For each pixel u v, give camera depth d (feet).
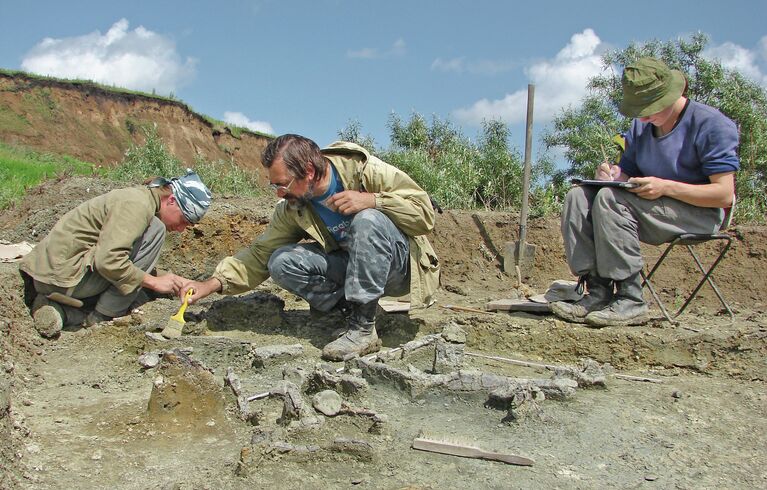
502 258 20.95
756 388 12.53
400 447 9.62
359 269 13.00
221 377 12.46
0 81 99.71
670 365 13.60
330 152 13.60
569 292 15.16
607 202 13.91
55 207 21.50
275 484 8.43
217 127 115.34
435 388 11.37
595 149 34.96
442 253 20.89
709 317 15.62
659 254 20.07
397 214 13.25
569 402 11.48
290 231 14.35
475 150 32.81
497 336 14.71
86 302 14.84
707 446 9.97
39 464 8.60
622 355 13.82
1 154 68.44
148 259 14.82
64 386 11.79
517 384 11.02
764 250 19.22
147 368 12.47
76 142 100.78
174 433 9.93
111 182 24.16
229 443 9.65
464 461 9.26
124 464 8.87
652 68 13.62
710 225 13.80
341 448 9.07
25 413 10.36
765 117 33.83
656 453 9.68
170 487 8.18
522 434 10.18
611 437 10.12
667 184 13.60
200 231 20.22
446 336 13.84
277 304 15.26
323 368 11.63
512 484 8.64
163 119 109.70
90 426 10.04
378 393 11.65
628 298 14.38
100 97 106.22
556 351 14.24
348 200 12.98
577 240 14.44
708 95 34.88
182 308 13.73
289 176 12.57
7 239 20.75
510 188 30.50
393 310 15.47
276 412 10.75
